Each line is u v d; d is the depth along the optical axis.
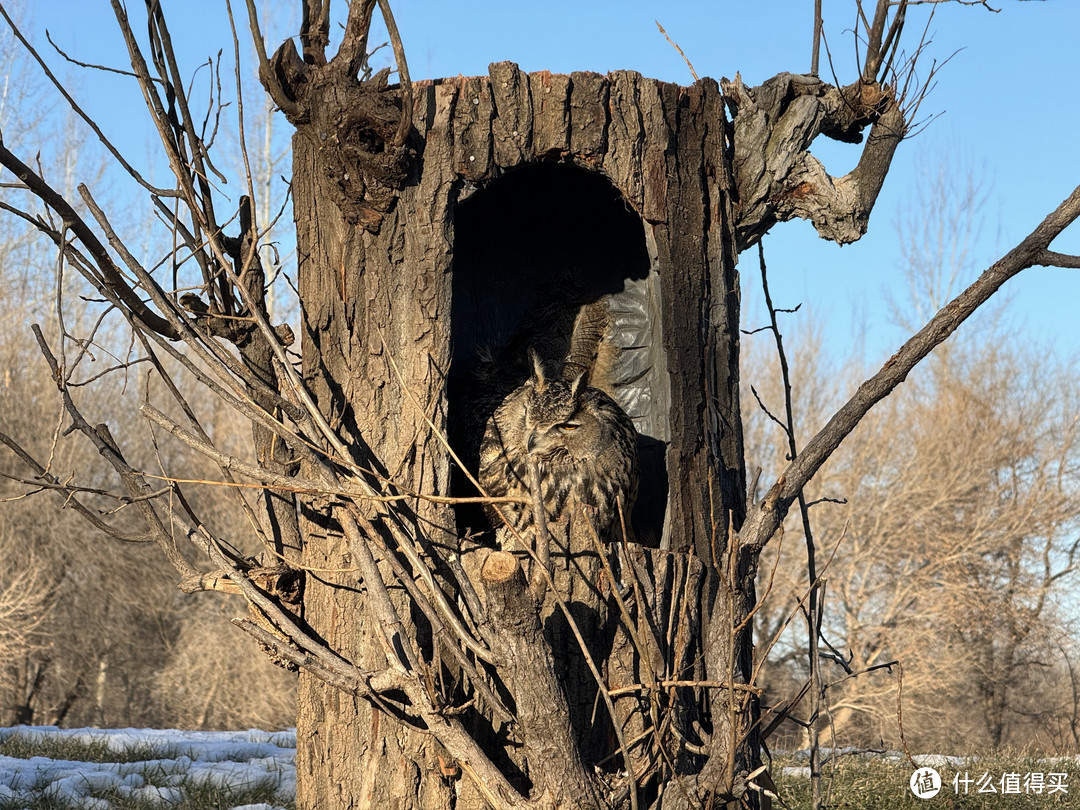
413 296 4.48
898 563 26.16
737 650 4.13
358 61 4.43
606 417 5.17
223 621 25.39
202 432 4.45
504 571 3.66
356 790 4.28
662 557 4.40
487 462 5.20
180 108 4.71
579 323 5.94
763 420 28.27
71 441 25.88
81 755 9.39
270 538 4.75
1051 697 27.67
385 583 4.33
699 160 4.85
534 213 6.02
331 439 4.19
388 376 4.50
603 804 3.81
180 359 4.33
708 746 4.18
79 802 7.10
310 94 4.50
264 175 25.44
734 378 4.92
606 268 5.99
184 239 4.73
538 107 4.57
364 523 4.14
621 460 5.14
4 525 24.97
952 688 25.22
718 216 4.89
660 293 4.68
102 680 27.39
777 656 24.75
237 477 13.21
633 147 4.66
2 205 4.32
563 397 5.07
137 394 26.70
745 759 4.10
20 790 7.50
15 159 4.18
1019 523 26.14
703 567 4.56
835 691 23.50
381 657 4.32
